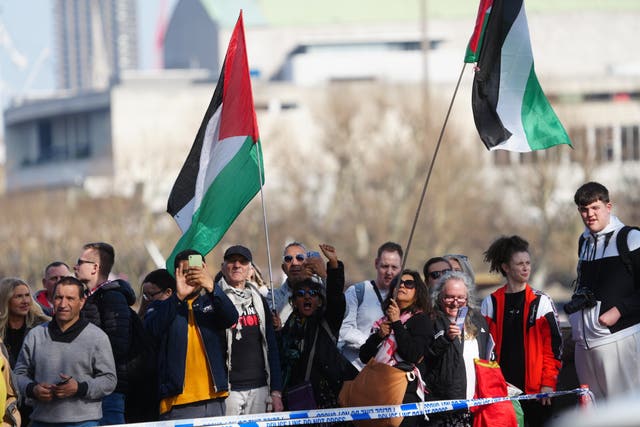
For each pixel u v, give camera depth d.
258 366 30.00
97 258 31.89
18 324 32.09
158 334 29.55
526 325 31.86
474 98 31.89
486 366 30.09
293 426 30.69
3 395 27.55
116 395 30.47
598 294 30.98
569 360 36.09
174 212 32.88
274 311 31.80
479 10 32.09
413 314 30.47
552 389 31.64
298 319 31.41
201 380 29.20
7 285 31.80
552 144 31.83
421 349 29.41
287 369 31.20
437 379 30.03
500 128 31.78
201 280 28.83
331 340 31.00
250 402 29.84
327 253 30.78
